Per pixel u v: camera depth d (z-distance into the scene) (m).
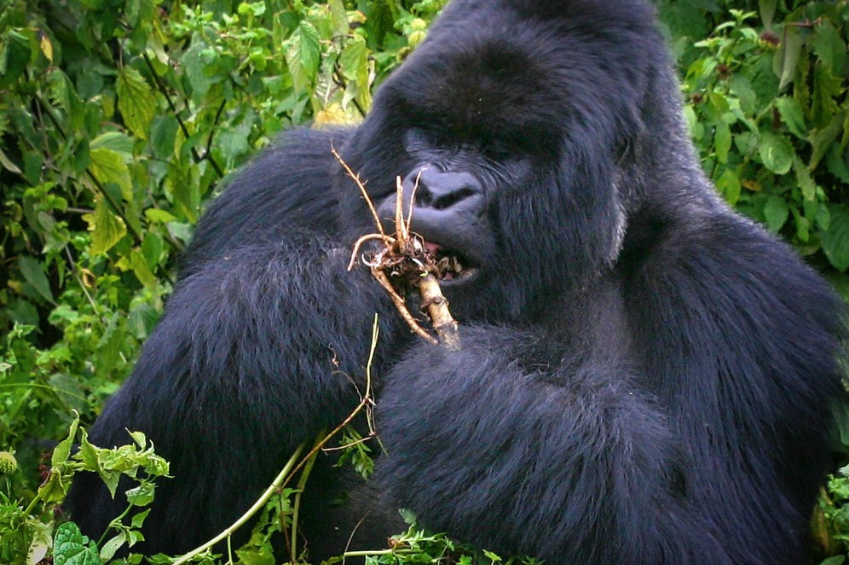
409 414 6.75
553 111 7.37
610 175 7.67
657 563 6.71
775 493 7.39
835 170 11.51
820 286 8.12
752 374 7.42
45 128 12.25
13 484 9.78
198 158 11.91
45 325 13.77
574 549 6.66
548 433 6.68
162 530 7.49
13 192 12.79
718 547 6.90
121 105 11.21
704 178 8.97
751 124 11.23
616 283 8.09
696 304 7.57
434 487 6.64
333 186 8.29
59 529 6.04
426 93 7.42
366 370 7.19
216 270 7.52
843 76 11.73
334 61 10.68
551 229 7.52
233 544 7.47
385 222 7.27
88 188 11.57
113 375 11.51
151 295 11.45
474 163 7.39
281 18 11.15
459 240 7.20
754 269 7.73
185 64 10.93
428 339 6.99
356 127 8.92
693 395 7.35
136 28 11.05
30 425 10.66
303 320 7.07
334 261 7.40
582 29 7.70
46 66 11.79
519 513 6.62
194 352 7.02
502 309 7.66
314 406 7.04
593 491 6.64
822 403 7.77
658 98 8.32
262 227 8.47
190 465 7.27
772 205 11.44
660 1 12.11
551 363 7.17
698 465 7.15
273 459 7.24
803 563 7.63
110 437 7.44
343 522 7.79
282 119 11.56
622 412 6.90
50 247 12.05
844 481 9.41
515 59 7.41
